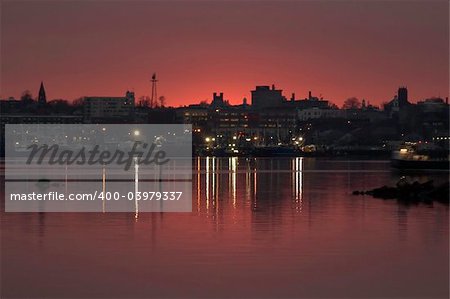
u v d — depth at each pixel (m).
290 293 45.19
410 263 52.47
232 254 55.44
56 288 46.00
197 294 44.97
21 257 54.44
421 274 49.34
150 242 60.66
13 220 75.00
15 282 47.25
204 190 117.94
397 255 55.19
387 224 71.12
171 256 54.72
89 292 45.16
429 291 45.50
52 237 63.44
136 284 46.91
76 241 61.28
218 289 45.91
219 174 176.25
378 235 64.19
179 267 51.16
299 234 64.88
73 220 74.94
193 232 66.19
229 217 77.62
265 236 63.72
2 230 67.62
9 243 60.34
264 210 84.69
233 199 100.06
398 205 89.19
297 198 101.12
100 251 56.66
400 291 45.53
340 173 184.38
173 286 46.50
